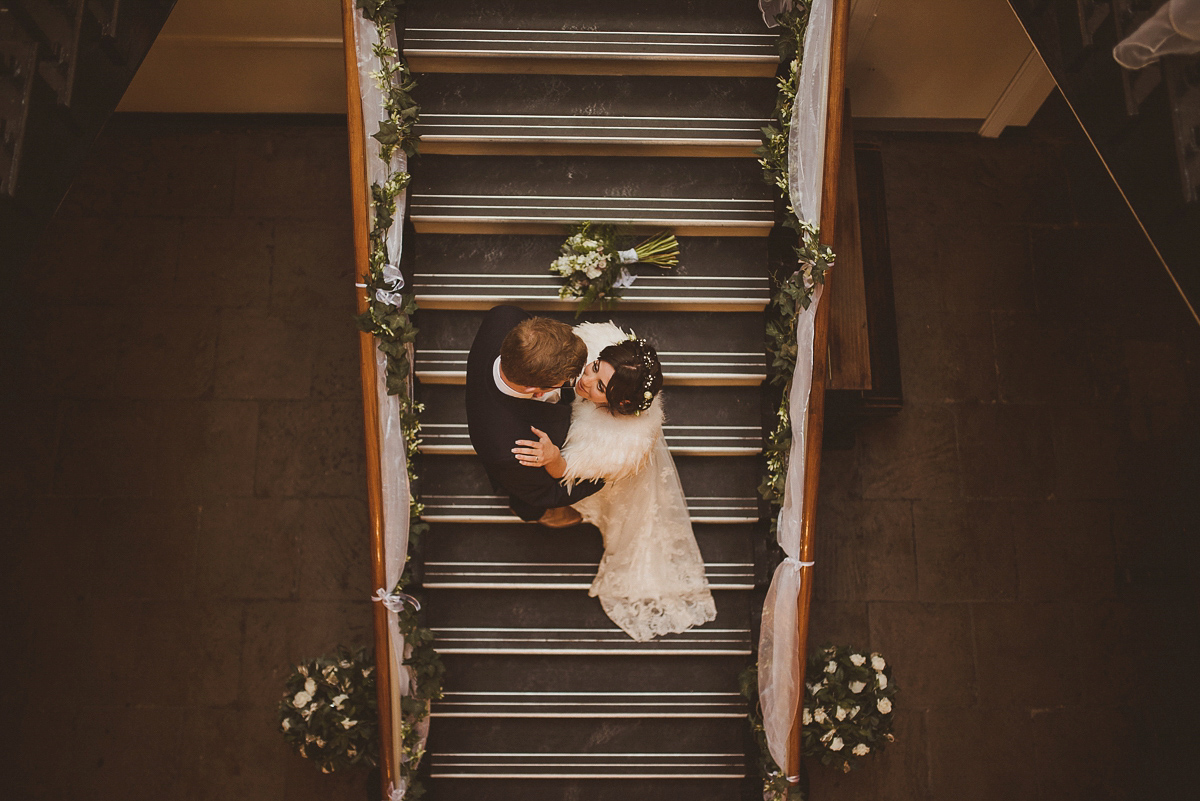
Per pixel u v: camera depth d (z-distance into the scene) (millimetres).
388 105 3574
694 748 3912
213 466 4996
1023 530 5039
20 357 5039
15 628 4781
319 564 4918
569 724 3918
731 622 3879
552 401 3012
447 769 3900
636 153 3809
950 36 4820
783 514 3670
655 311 3855
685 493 3865
